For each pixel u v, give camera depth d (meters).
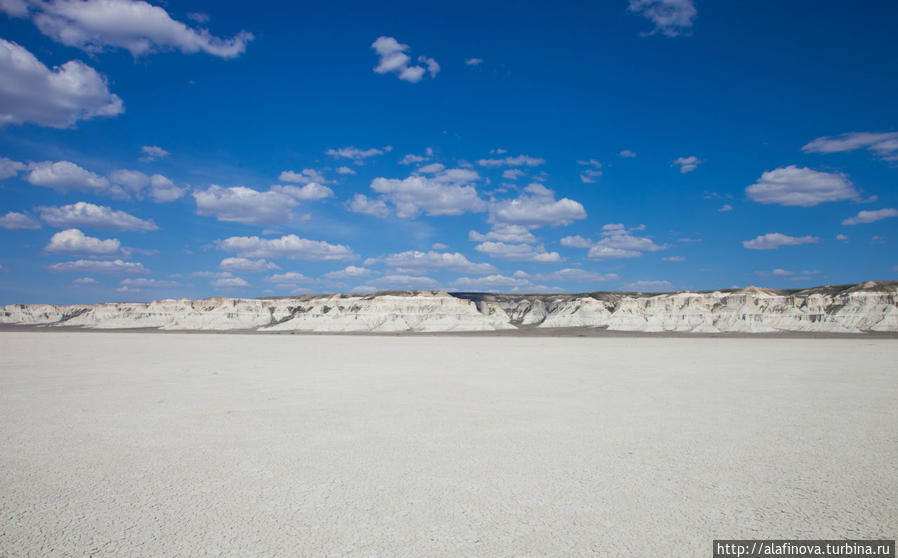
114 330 183.50
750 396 26.11
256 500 11.52
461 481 12.77
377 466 14.01
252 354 60.00
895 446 16.03
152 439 17.06
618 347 76.06
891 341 92.75
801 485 12.44
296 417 20.73
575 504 11.23
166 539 9.52
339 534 9.73
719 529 9.90
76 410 22.31
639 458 14.73
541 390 28.45
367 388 29.45
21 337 112.38
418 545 9.23
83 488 12.34
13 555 8.82
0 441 16.81
